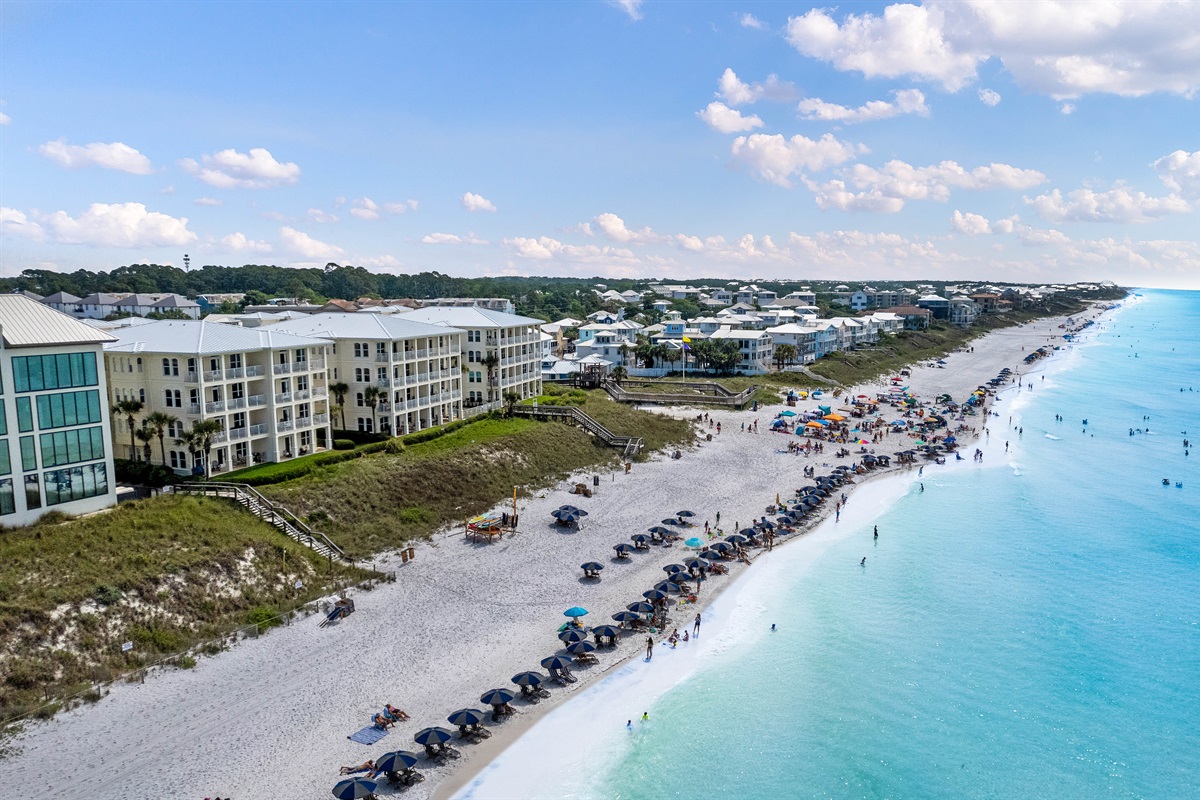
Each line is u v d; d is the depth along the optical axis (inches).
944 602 2426.2
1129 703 1886.1
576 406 4355.3
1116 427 5369.1
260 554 2160.4
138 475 2541.8
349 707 1652.3
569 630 1971.0
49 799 1326.3
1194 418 5728.3
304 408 3026.6
